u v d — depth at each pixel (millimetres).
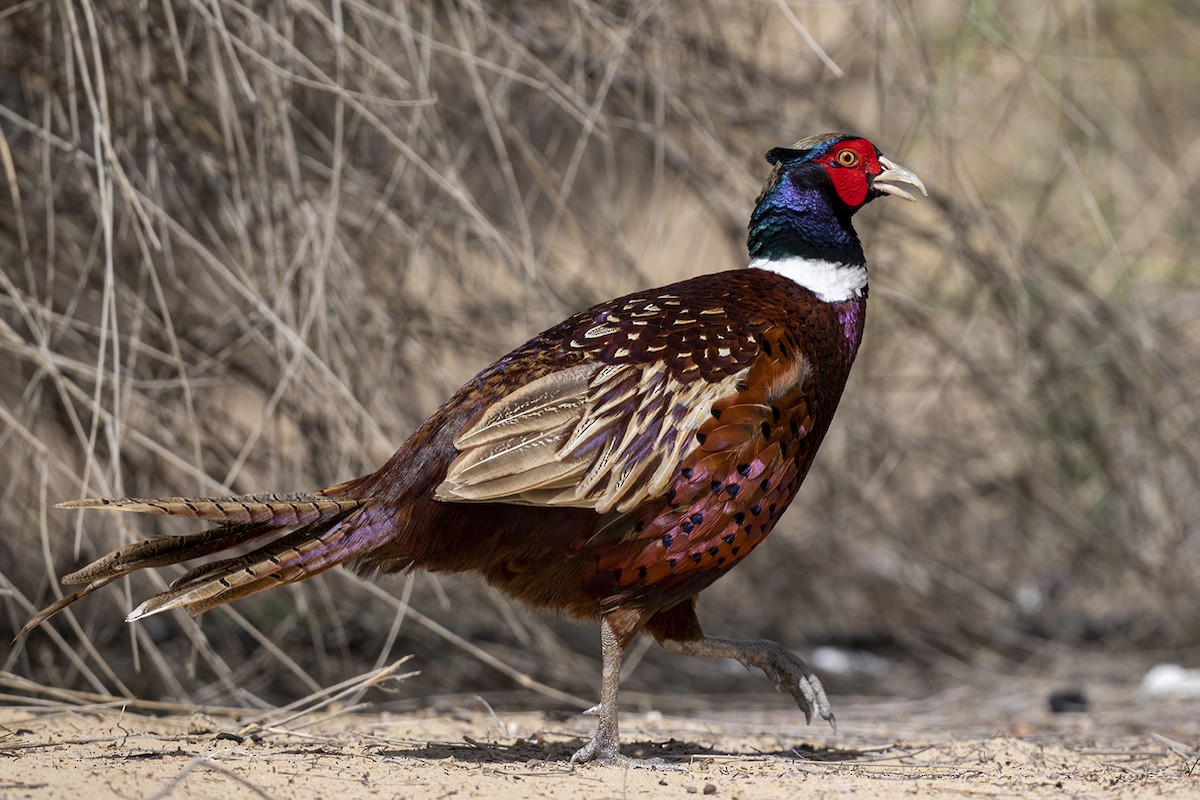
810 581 16188
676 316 8727
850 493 15742
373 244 13250
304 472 13172
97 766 8031
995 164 17641
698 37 13883
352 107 12062
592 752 8773
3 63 12086
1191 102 20578
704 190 14586
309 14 11977
